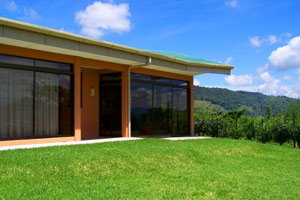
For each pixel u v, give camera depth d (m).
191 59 15.52
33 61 9.73
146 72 13.66
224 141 13.38
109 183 6.19
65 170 6.61
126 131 12.68
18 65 9.34
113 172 7.00
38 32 8.55
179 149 9.74
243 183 6.71
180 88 15.97
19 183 5.71
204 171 7.80
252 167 8.71
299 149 13.39
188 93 16.50
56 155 7.48
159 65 12.58
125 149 8.96
